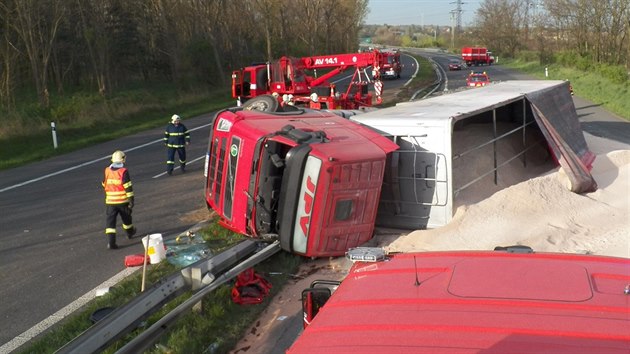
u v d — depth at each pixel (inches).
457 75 2378.2
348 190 353.4
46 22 1208.8
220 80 1818.4
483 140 533.3
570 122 588.1
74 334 277.6
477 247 365.4
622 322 101.1
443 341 98.5
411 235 384.5
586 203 447.5
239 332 281.1
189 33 1857.8
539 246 369.1
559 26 2502.5
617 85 1576.0
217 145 422.9
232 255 326.3
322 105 876.6
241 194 379.6
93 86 1462.8
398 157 408.8
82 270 376.8
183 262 367.2
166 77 1779.0
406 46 7864.2
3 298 339.0
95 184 627.5
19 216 513.3
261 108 458.0
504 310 107.1
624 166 530.0
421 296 116.5
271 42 2347.4
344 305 119.4
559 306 107.4
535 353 93.0
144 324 268.4
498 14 4202.8
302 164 347.3
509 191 431.2
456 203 417.4
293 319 293.9
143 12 1718.8
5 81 1096.2
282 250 372.8
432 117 413.4
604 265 127.4
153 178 647.1
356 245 370.6
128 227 428.8
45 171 718.5
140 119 1214.3
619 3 2085.4
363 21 3476.9
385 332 104.0
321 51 2891.2
